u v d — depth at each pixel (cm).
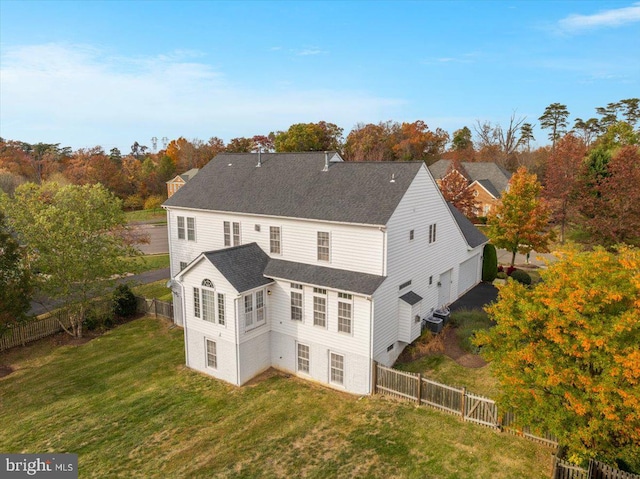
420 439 1435
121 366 2230
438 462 1313
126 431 1639
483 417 1480
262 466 1375
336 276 1912
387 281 1873
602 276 1140
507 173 6462
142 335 2633
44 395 1970
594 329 1058
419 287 2230
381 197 1959
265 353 2102
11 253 2262
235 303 1917
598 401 1055
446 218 2502
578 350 1114
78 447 1551
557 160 4288
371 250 1861
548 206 4041
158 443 1548
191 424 1659
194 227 2612
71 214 2480
